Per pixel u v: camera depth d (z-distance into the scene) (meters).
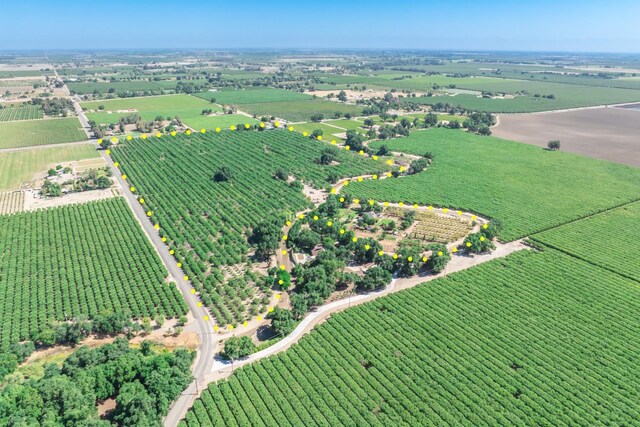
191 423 85.62
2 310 120.25
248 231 161.88
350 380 96.44
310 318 118.38
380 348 106.06
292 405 90.62
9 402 82.06
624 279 134.00
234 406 89.56
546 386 94.69
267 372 99.25
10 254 147.00
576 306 121.00
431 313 118.75
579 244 155.00
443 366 100.56
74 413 81.62
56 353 105.62
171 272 140.25
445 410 89.44
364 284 130.12
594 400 91.56
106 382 90.88
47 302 123.25
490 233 158.50
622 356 103.31
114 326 111.25
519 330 111.81
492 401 91.44
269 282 131.38
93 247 151.62
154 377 90.06
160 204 187.38
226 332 113.81
